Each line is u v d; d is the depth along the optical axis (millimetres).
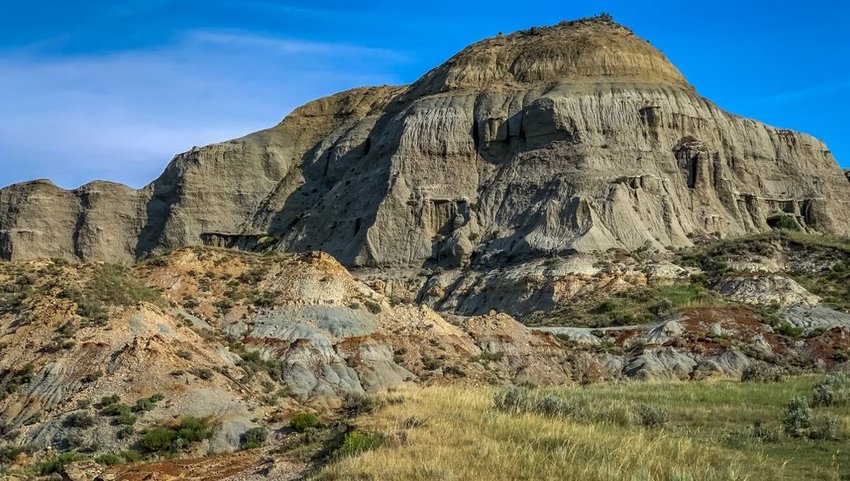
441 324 68312
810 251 106250
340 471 24109
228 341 58000
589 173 121188
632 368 69750
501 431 27484
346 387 55781
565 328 81438
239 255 70062
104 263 63781
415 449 25359
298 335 60062
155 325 52719
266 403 48656
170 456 40000
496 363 66625
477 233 121500
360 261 121625
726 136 135375
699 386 44281
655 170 124625
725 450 26906
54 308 52531
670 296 93875
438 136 133625
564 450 24859
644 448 25703
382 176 132500
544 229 114125
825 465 25391
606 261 105062
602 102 131000
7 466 39688
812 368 71250
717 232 121500
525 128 130500
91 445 41562
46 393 46406
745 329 78125
